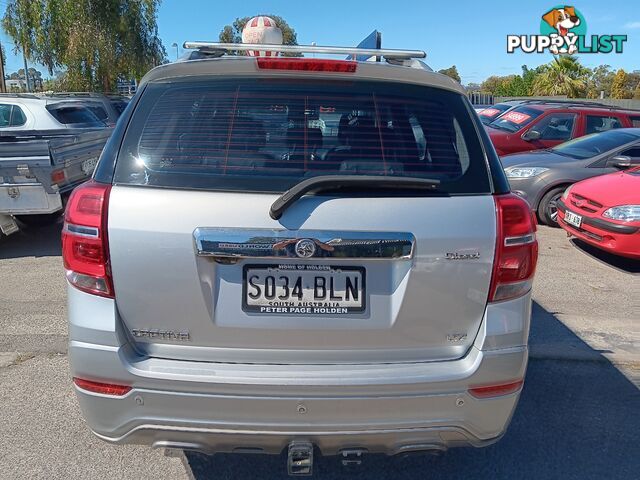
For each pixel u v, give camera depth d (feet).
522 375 7.10
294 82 7.38
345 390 6.59
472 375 6.73
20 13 59.88
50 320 14.46
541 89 118.32
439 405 6.77
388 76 7.46
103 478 8.52
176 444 6.89
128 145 7.02
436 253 6.63
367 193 6.67
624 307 16.22
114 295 6.68
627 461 9.19
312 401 6.59
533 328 14.55
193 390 6.58
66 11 59.72
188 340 6.77
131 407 6.73
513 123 35.86
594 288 17.85
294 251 6.49
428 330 6.82
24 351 12.69
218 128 7.11
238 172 6.84
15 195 18.93
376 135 7.23
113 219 6.59
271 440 6.81
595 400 11.04
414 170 7.06
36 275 18.12
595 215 20.11
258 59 7.28
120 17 62.49
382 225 6.56
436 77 7.47
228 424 6.68
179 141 7.03
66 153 20.29
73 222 6.75
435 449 7.05
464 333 6.91
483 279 6.79
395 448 6.98
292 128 7.17
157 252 6.54
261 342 6.76
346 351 6.83
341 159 7.07
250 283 6.64
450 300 6.76
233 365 6.75
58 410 10.26
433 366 6.82
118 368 6.63
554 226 26.04
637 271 19.65
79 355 6.75
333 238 6.49
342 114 7.30
